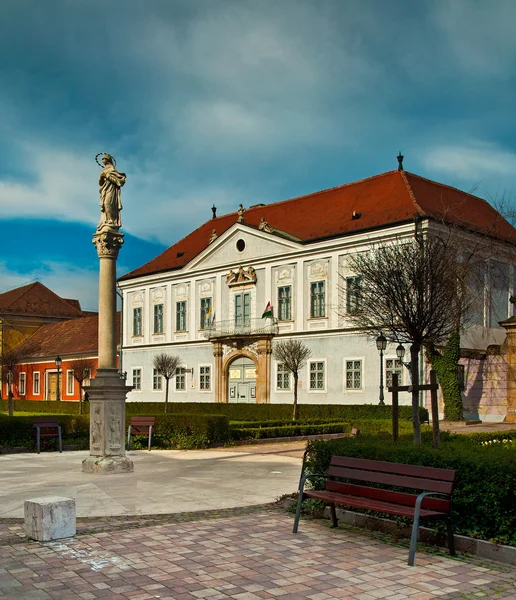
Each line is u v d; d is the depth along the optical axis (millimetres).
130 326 54469
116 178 15492
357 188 43656
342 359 38594
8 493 11984
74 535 8570
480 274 36562
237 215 52312
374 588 6516
